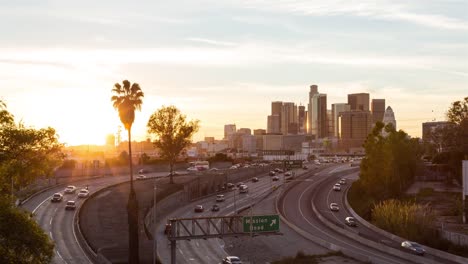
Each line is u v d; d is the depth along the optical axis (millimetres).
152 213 119750
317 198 164875
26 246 38062
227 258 82188
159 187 149000
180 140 156375
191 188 156500
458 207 123500
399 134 177125
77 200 126875
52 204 121188
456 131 167000
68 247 82938
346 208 148500
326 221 124750
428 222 104000
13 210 38406
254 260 88250
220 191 177625
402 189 165750
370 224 119500
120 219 106562
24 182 54781
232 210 142000
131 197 75250
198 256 92812
